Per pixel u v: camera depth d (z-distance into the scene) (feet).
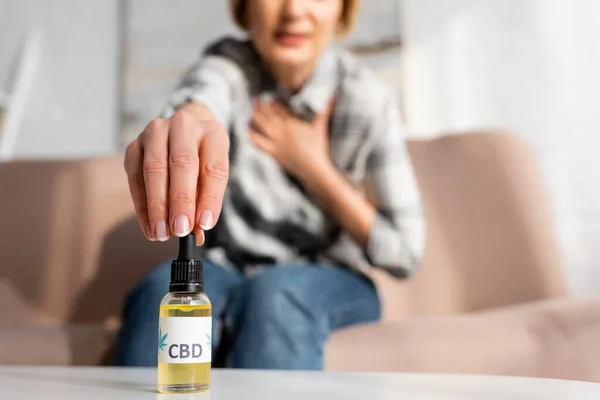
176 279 1.51
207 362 1.47
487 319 3.21
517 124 6.45
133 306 2.84
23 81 6.72
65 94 6.72
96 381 1.68
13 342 3.06
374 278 4.50
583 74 6.43
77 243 4.55
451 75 6.49
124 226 4.60
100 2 6.75
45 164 4.84
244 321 2.56
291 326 2.50
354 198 3.45
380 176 3.65
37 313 4.39
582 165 6.31
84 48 6.74
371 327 3.07
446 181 4.82
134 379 1.74
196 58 6.56
